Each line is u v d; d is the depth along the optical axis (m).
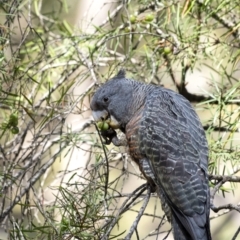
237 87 11.70
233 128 10.96
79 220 9.24
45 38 13.30
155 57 12.41
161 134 9.89
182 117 10.07
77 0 15.69
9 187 10.95
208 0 11.80
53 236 9.12
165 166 9.70
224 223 17.16
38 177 10.93
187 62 13.18
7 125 10.66
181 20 12.32
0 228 12.07
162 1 12.53
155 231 10.23
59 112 11.02
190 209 9.34
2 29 11.03
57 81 12.68
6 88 10.97
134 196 10.39
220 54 12.78
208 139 10.99
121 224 16.45
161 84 12.80
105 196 9.48
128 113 10.70
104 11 15.15
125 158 10.81
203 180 9.50
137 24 12.29
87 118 12.69
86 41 12.64
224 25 12.47
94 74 11.41
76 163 13.55
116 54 12.62
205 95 13.52
